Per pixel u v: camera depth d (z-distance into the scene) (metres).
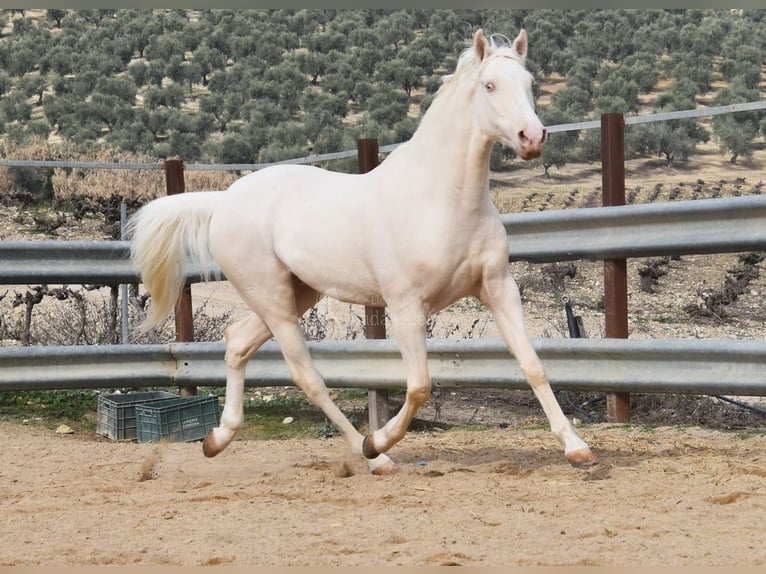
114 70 66.12
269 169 6.76
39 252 8.67
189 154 44.44
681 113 7.27
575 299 16.84
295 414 8.96
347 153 8.63
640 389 7.08
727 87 49.81
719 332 13.75
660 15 66.00
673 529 4.53
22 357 8.47
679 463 5.98
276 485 5.96
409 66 50.97
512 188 31.94
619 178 7.64
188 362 8.91
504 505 5.12
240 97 53.56
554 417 5.62
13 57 66.56
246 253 6.59
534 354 5.70
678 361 6.91
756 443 6.61
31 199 25.00
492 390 9.60
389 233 5.80
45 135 48.03
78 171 26.47
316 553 4.36
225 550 4.47
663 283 19.17
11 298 15.26
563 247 7.63
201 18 75.62
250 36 66.31
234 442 7.79
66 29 75.44
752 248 6.81
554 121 36.59
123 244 8.97
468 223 5.66
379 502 5.38
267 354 8.46
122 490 5.98
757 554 4.12
